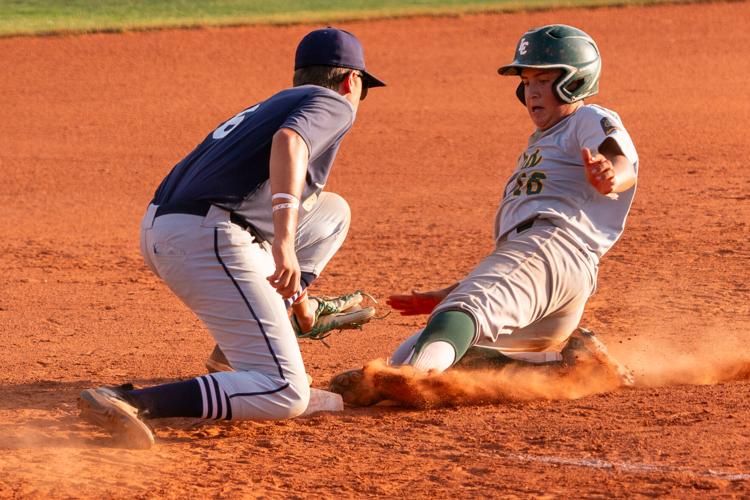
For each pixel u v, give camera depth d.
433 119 55.38
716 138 48.28
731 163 42.47
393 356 14.89
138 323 21.56
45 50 72.69
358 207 36.59
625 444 12.02
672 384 15.42
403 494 10.59
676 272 25.20
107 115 57.09
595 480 10.79
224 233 12.51
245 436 13.03
